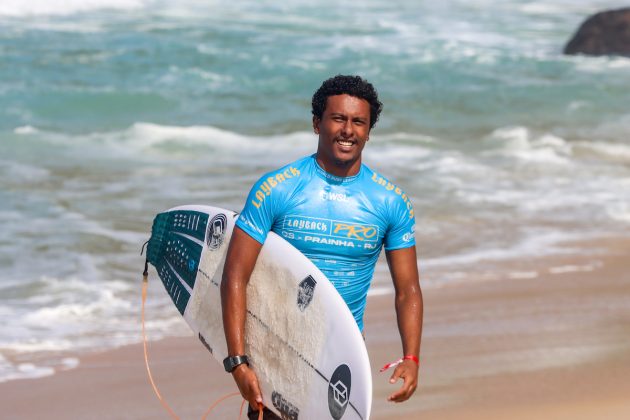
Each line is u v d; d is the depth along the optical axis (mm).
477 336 24297
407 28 96000
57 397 21094
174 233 14781
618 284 28969
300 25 94375
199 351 23984
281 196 12242
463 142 51750
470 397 20359
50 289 28359
